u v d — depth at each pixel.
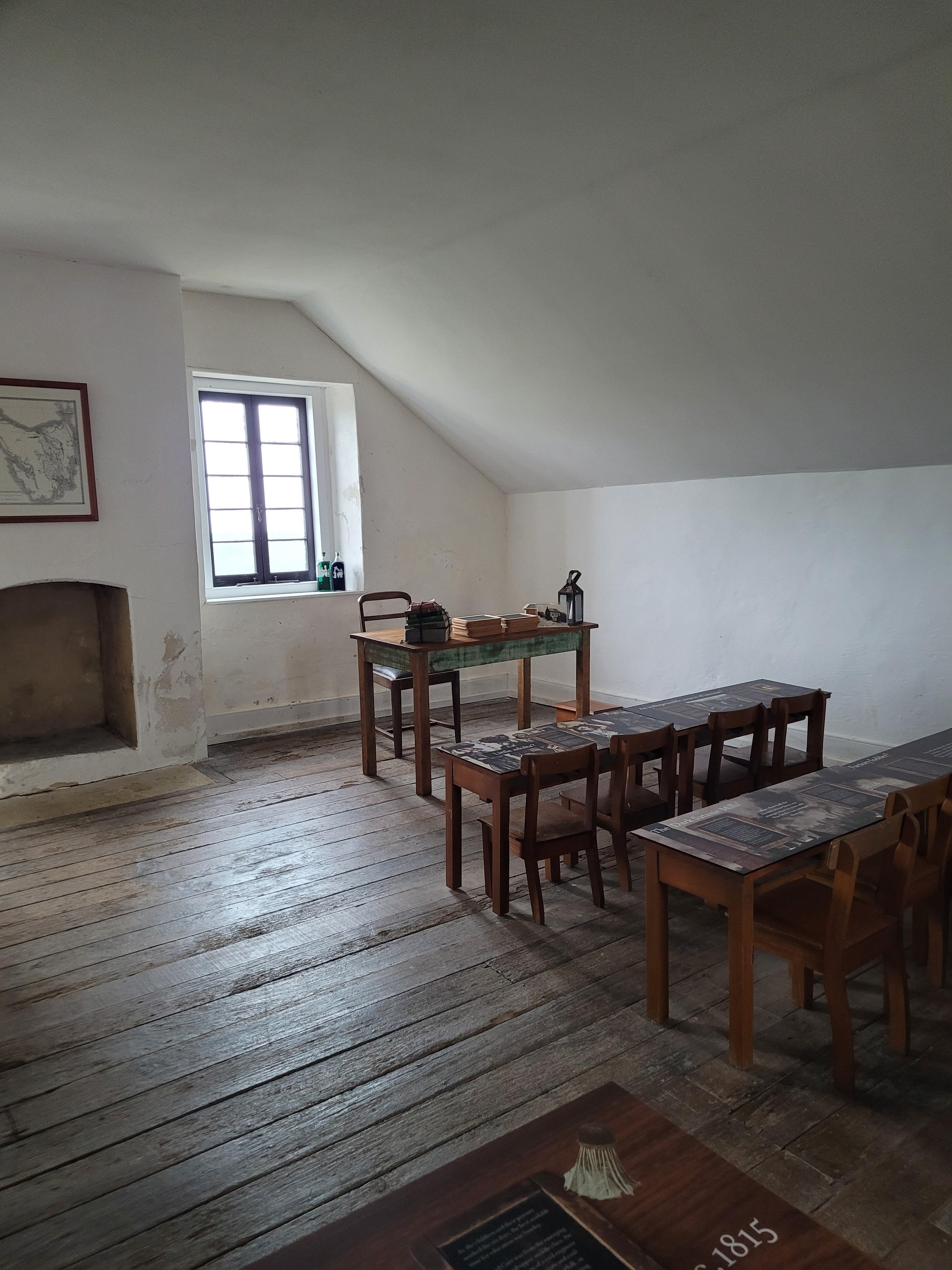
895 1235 1.79
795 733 5.01
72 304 4.63
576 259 3.96
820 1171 1.97
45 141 3.12
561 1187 1.24
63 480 4.64
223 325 5.53
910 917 3.32
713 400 4.50
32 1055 2.49
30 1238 1.86
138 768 5.11
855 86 2.60
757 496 5.05
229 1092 2.31
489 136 3.08
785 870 2.47
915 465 4.28
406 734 5.97
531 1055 2.44
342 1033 2.56
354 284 5.11
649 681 5.93
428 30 2.41
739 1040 2.34
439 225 4.04
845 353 3.74
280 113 2.91
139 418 4.89
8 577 4.55
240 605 5.82
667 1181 1.25
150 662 5.06
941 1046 2.46
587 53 2.52
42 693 5.37
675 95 2.77
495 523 7.01
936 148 2.68
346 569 6.48
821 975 2.66
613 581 6.11
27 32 2.39
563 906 3.37
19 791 4.72
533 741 3.51
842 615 4.70
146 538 4.98
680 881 2.43
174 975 2.90
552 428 5.60
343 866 3.77
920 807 2.42
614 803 3.36
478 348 5.09
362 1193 1.96
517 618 5.00
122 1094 2.32
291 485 6.31
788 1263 1.10
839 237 3.16
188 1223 1.89
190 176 3.46
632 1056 2.42
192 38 2.44
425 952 3.03
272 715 6.01
